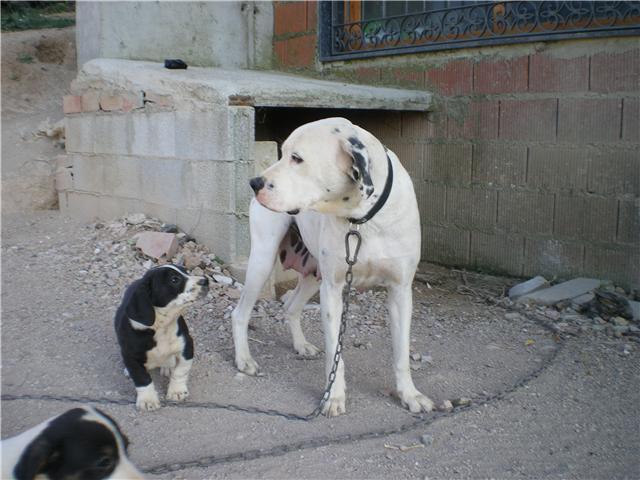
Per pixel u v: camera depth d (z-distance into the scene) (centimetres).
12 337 289
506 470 218
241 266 345
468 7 391
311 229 254
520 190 379
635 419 242
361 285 249
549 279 371
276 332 307
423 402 247
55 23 612
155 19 459
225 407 248
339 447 227
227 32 489
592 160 354
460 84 397
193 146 361
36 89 526
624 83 341
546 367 275
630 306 322
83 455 159
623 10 339
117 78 401
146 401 245
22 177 461
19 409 244
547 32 359
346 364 280
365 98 381
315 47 468
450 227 409
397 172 238
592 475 217
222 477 213
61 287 332
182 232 375
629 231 346
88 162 430
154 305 237
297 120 464
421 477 215
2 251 372
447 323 321
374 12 438
